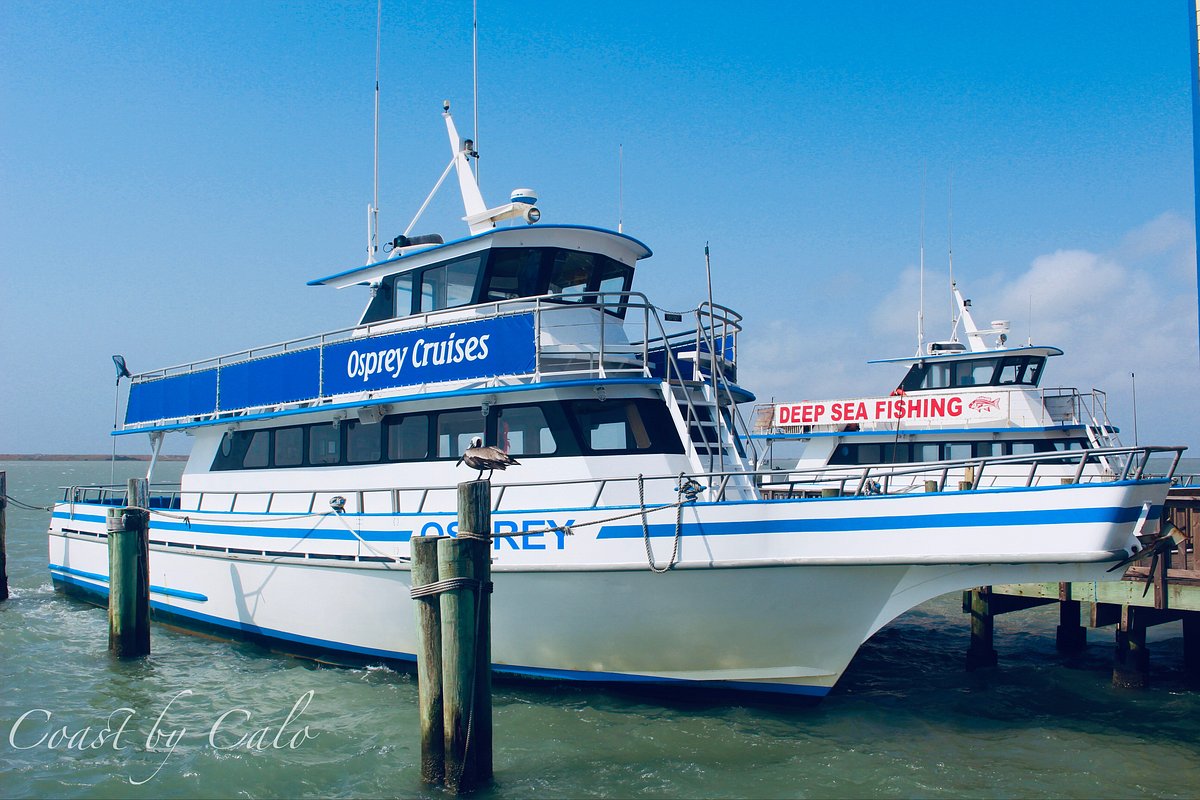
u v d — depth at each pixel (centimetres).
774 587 1116
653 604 1159
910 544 1058
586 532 1178
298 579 1442
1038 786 1030
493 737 1130
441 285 1465
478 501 1008
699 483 1207
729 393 1329
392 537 1321
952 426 2580
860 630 1120
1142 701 1370
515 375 1259
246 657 1538
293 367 1559
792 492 1841
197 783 1040
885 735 1183
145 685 1399
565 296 1255
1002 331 2702
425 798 989
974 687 1437
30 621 1853
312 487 1512
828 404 2797
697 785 1012
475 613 1002
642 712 1213
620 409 1275
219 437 1722
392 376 1397
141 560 1568
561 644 1225
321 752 1116
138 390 1939
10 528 4081
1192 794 1014
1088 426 2420
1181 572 1434
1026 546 1007
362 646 1391
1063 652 1698
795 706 1205
